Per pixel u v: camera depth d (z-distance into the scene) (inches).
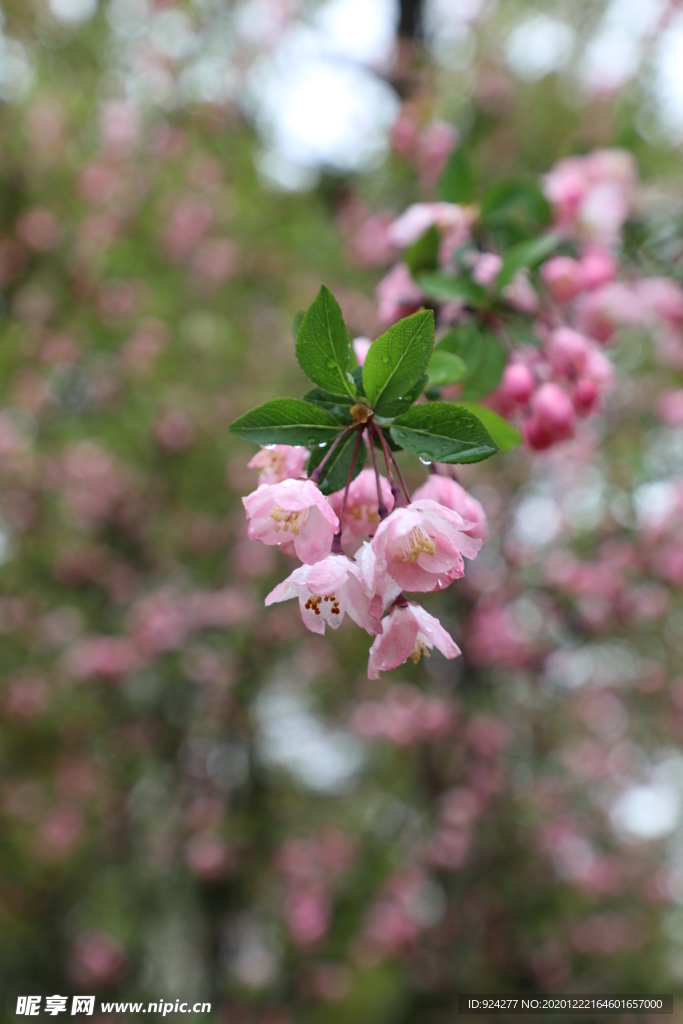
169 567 75.8
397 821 86.0
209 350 72.3
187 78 70.7
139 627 72.6
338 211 80.0
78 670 71.5
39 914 81.0
